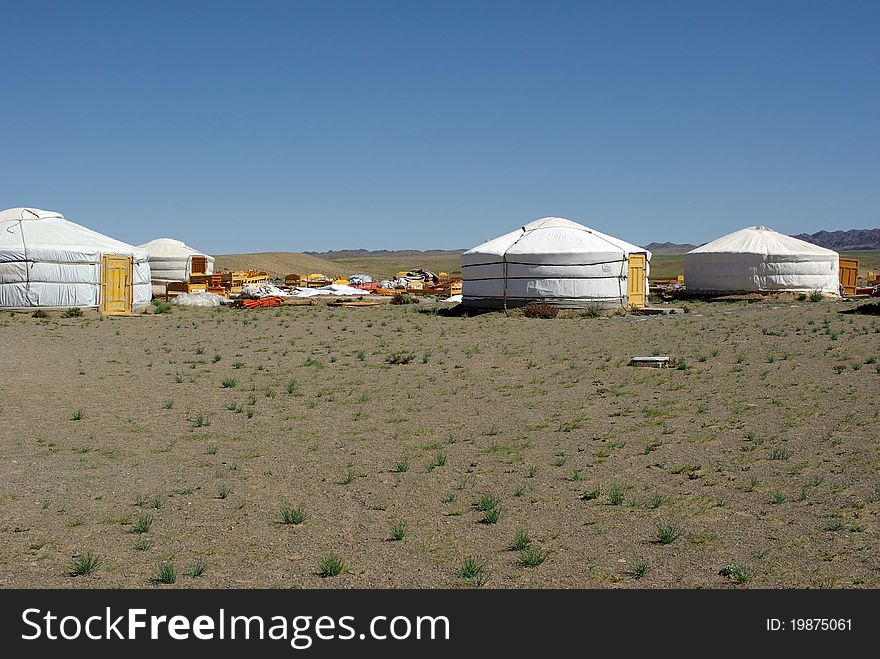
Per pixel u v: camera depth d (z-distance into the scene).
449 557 8.05
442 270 163.12
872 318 31.81
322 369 20.86
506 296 38.19
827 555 7.94
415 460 11.86
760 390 16.89
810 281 47.28
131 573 7.70
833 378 18.09
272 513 9.45
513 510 9.50
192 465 11.55
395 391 17.64
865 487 10.09
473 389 17.81
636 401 16.14
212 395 17.11
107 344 25.94
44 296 34.06
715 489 10.20
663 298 49.84
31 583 7.48
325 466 11.52
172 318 35.28
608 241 39.28
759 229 50.12
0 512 9.40
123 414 15.10
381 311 41.12
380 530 8.86
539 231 39.56
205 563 7.94
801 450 11.96
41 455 12.02
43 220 36.00
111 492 10.23
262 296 49.75
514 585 7.39
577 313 36.75
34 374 19.59
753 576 7.48
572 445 12.63
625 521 9.05
